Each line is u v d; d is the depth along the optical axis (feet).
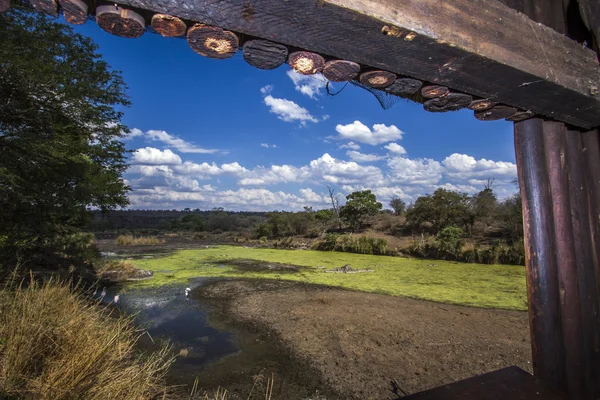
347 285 28.25
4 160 16.94
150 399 9.31
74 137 24.38
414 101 4.43
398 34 2.78
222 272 35.60
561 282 4.66
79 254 28.09
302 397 11.10
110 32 2.62
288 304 21.62
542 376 4.51
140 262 43.86
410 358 13.57
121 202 32.86
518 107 4.26
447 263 40.81
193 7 2.39
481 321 18.13
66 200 21.33
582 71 4.02
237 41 2.77
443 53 3.09
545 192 4.69
